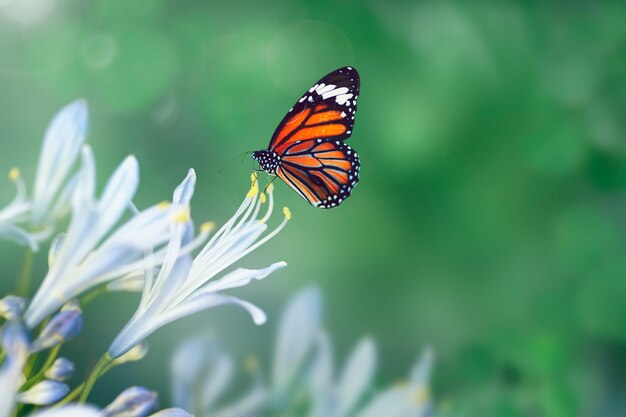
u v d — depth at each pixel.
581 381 0.86
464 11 0.94
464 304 0.93
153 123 0.99
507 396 0.81
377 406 0.74
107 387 0.92
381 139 0.93
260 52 0.96
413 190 0.94
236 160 0.97
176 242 0.68
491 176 0.93
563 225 0.92
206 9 0.98
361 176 0.94
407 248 0.95
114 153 0.99
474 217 0.93
